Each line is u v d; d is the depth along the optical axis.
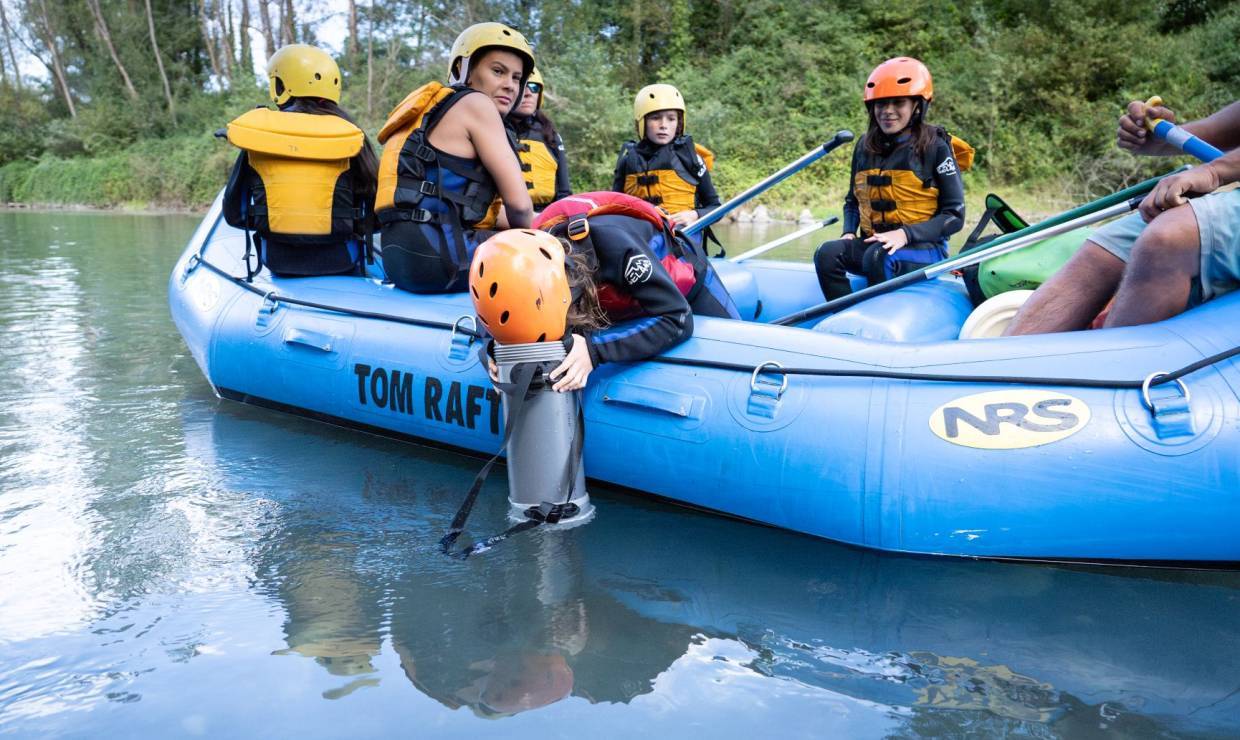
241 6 30.36
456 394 2.59
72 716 1.39
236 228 3.72
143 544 2.05
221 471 2.57
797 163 3.53
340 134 3.30
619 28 23.98
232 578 1.88
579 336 2.18
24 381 3.68
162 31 30.84
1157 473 1.78
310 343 2.98
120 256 8.99
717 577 1.89
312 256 3.38
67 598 1.78
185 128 27.09
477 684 1.48
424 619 1.70
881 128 3.48
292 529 2.15
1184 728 1.35
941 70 18.95
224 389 3.37
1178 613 1.72
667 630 1.66
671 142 4.85
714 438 2.15
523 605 1.76
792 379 2.12
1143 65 16.95
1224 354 1.81
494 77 3.18
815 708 1.41
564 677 1.50
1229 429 1.76
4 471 2.55
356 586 1.84
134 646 1.60
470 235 3.00
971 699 1.44
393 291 3.05
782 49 20.44
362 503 2.33
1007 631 1.66
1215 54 17.70
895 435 1.96
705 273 2.61
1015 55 17.73
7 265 8.09
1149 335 1.93
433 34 26.00
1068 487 1.83
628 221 2.31
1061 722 1.37
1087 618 1.70
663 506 2.31
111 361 4.06
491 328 2.09
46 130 28.34
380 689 1.46
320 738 1.33
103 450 2.76
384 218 2.96
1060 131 16.89
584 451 2.35
